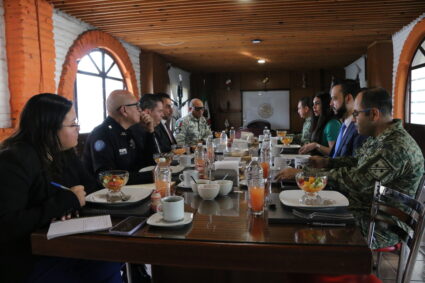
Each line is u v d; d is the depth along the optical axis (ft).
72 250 3.69
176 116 27.86
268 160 6.29
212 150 8.67
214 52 21.98
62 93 13.19
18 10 10.71
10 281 4.18
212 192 4.93
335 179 5.55
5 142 4.51
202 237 3.55
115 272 5.39
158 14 13.33
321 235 3.56
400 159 5.20
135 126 10.82
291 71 33.68
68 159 5.33
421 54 15.14
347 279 4.30
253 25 15.05
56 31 12.82
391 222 4.85
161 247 3.46
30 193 4.42
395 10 13.19
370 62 20.13
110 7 12.53
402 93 16.90
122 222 3.93
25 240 4.17
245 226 3.88
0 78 10.73
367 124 5.87
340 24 15.14
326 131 11.12
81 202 4.39
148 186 5.81
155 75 22.07
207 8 12.60
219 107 35.12
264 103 34.58
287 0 11.75
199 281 5.10
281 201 4.49
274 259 3.31
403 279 4.23
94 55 16.30
